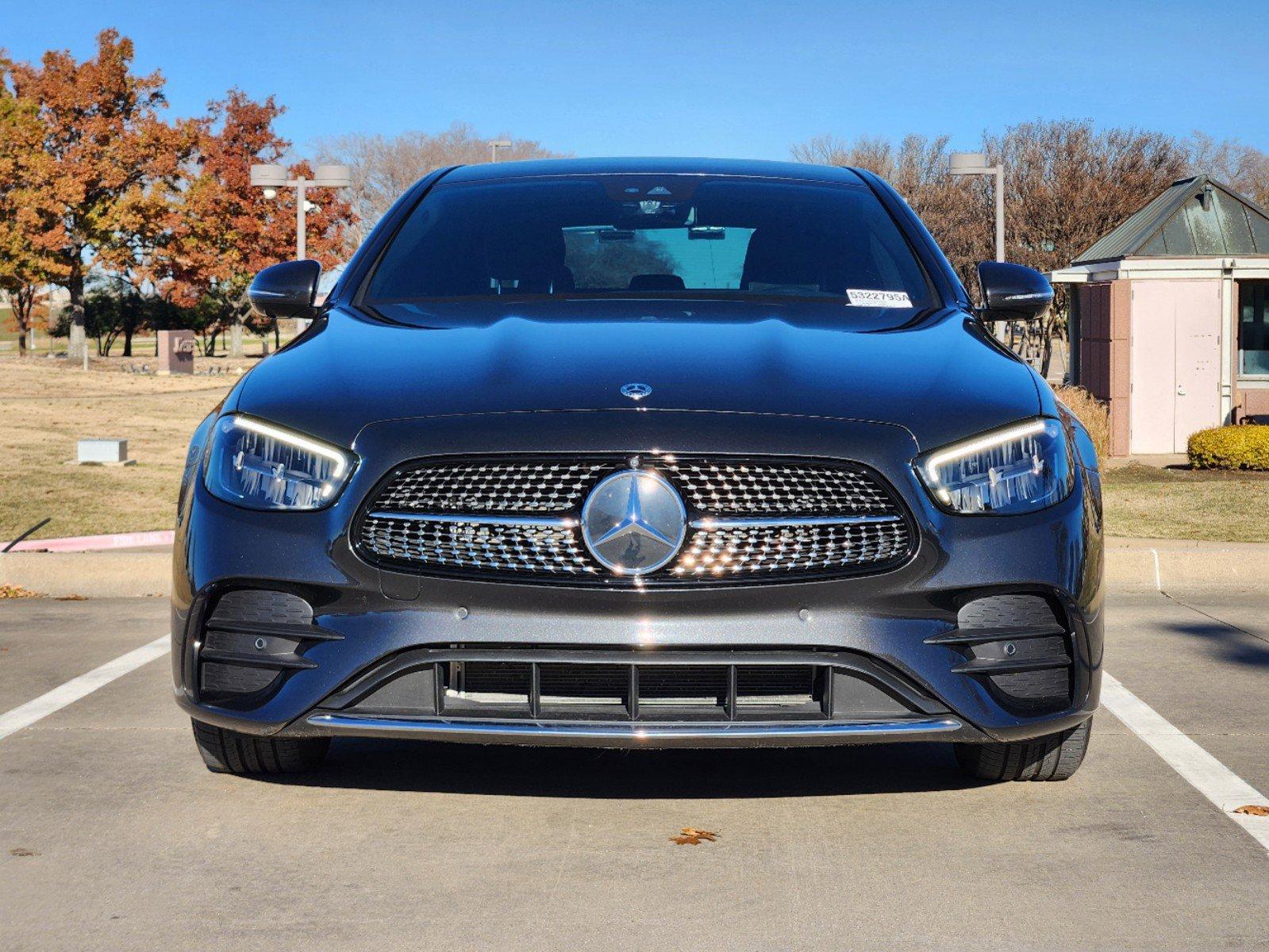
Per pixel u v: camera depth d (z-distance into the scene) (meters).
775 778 4.13
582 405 3.42
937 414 3.47
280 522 3.40
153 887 3.29
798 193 5.01
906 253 4.70
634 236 4.68
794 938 2.97
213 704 3.49
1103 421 19.22
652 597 3.26
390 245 4.71
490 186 5.06
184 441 20.78
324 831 3.67
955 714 3.37
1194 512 11.95
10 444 19.25
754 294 4.37
